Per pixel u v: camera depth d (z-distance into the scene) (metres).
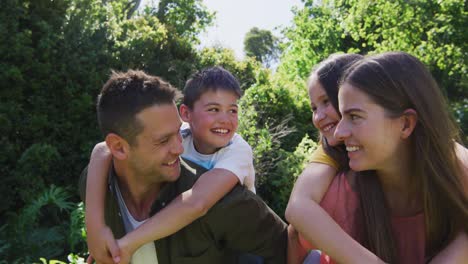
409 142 1.50
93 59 7.74
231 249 1.88
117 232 1.82
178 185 1.85
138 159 1.73
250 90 8.52
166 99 1.70
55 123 7.21
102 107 1.75
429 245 1.54
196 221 1.74
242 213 1.76
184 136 2.43
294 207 1.58
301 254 1.82
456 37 9.23
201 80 2.35
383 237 1.54
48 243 5.26
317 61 11.44
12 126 6.82
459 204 1.46
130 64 8.55
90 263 1.98
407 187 1.56
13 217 6.02
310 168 1.73
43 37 7.27
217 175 1.83
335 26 11.59
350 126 1.46
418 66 1.48
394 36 9.29
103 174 1.85
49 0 7.68
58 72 7.28
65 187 6.89
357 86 1.43
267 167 6.45
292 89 9.30
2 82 6.82
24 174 6.50
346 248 1.44
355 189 1.62
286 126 8.14
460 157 1.55
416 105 1.42
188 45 10.77
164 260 1.76
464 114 11.79
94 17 8.43
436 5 9.26
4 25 6.93
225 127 2.27
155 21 10.75
